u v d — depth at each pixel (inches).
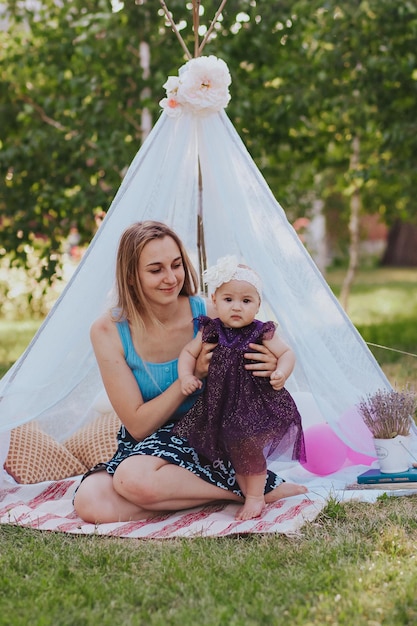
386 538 116.3
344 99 274.1
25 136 268.8
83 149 268.4
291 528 122.5
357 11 264.2
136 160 149.4
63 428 165.0
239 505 137.3
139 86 261.7
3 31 288.8
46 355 142.1
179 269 135.1
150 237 132.1
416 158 283.3
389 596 97.8
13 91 282.8
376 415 142.8
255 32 262.2
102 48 261.3
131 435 137.9
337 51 268.5
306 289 147.0
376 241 965.8
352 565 106.9
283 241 147.6
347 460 153.2
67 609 98.0
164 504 131.6
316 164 319.0
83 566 111.7
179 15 256.2
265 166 307.1
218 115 152.1
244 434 127.2
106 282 144.1
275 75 274.1
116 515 131.3
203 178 153.6
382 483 142.9
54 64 271.9
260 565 109.3
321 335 146.9
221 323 133.3
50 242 278.5
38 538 124.0
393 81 267.3
